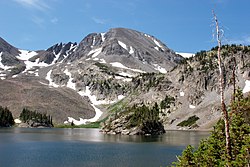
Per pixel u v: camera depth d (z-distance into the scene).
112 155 71.94
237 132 31.91
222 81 26.59
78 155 71.69
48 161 62.34
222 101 26.86
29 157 67.50
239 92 34.09
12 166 56.56
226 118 27.19
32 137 129.00
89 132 183.62
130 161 62.97
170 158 67.12
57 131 190.12
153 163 60.12
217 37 25.44
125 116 178.38
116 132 172.00
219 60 26.28
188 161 32.66
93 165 57.94
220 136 34.19
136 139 125.94
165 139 124.88
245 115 33.25
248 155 28.44
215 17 25.02
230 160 27.94
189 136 144.12
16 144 96.19
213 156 31.58
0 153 73.50
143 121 168.12
